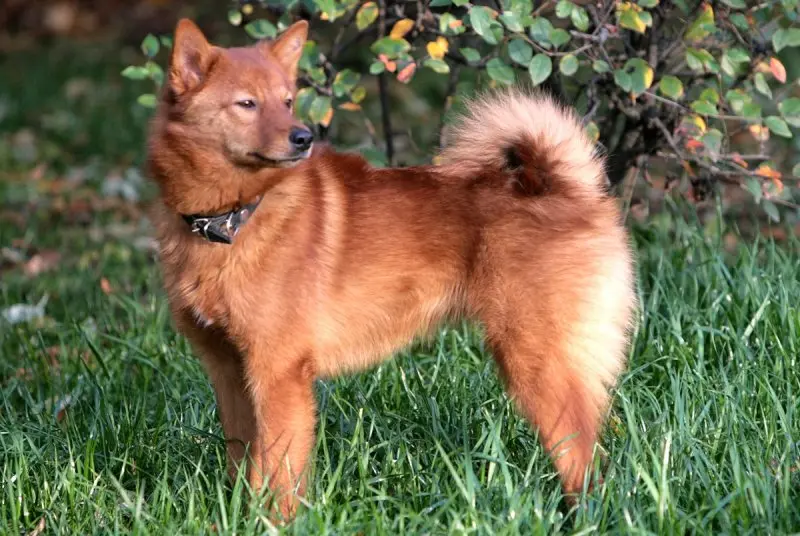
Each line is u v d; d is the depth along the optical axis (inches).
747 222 313.4
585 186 189.5
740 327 217.0
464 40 266.1
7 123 496.7
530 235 184.7
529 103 190.7
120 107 513.0
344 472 184.4
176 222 183.8
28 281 315.6
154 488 188.4
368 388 215.6
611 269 186.5
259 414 181.0
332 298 187.6
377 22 263.3
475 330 193.2
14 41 688.4
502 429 195.9
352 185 192.2
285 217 180.7
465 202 190.1
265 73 179.8
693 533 157.3
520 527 161.8
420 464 187.8
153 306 263.3
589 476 171.9
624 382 199.9
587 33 236.7
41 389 236.1
